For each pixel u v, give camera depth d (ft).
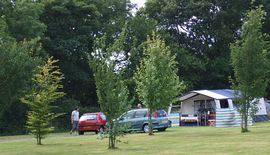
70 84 179.42
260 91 87.20
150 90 92.68
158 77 93.76
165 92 93.25
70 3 168.14
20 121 148.25
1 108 54.49
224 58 195.42
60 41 163.43
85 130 114.62
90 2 181.68
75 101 166.09
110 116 61.16
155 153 52.03
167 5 197.77
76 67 171.73
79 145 71.31
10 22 140.87
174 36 201.46
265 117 146.30
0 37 58.59
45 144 76.74
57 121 157.07
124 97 61.16
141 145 64.95
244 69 87.15
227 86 197.57
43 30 150.51
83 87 183.83
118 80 61.21
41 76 79.30
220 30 195.72
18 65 52.85
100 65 60.49
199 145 60.44
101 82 60.23
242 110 88.28
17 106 146.00
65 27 169.17
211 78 194.08
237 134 81.05
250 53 86.79
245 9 196.65
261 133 80.53
